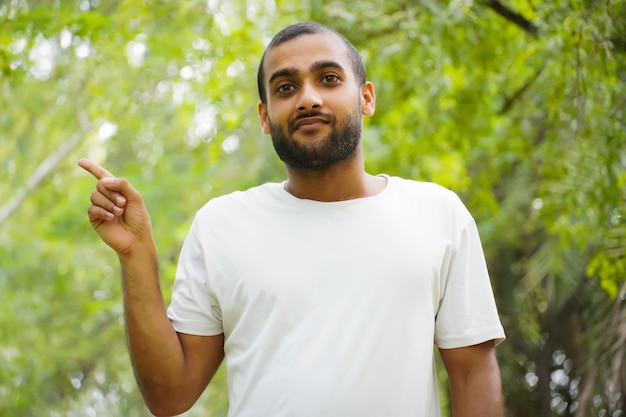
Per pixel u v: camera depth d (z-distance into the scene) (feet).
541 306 23.56
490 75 18.89
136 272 7.62
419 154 20.36
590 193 15.01
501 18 18.19
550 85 15.80
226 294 7.68
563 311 22.99
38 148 34.27
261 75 8.11
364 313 7.38
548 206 16.88
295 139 7.68
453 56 17.53
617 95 14.90
